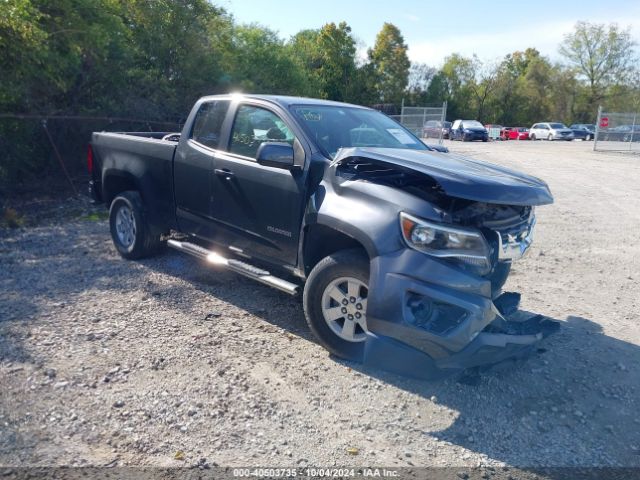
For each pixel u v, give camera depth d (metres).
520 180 4.00
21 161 10.80
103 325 4.75
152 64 15.35
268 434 3.38
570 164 20.98
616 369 4.38
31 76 10.15
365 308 4.06
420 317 3.69
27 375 3.89
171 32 15.41
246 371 4.08
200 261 6.61
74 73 11.27
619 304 5.86
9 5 8.59
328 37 51.53
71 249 7.14
